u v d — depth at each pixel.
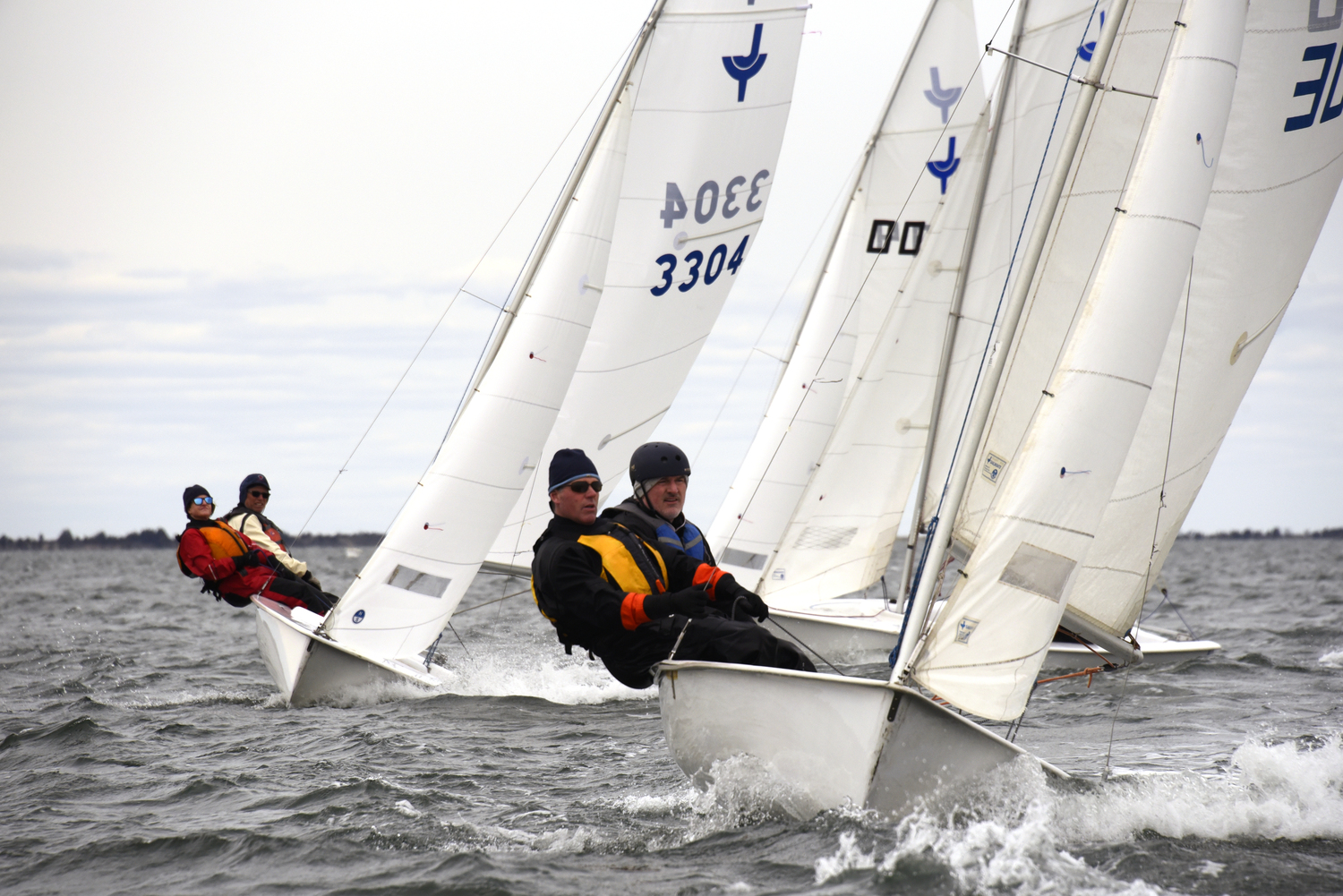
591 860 11.85
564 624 14.25
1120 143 17.30
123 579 117.12
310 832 13.16
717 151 32.16
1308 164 18.41
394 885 11.23
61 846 13.02
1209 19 13.11
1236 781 14.45
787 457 34.28
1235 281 18.44
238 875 11.80
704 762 13.63
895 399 34.00
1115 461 12.74
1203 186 13.00
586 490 14.35
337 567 143.50
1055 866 10.94
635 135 31.53
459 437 26.00
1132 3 17.16
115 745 19.23
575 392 31.69
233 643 40.44
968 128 34.31
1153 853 11.46
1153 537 18.94
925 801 12.47
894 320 33.66
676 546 14.34
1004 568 12.72
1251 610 52.03
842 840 11.80
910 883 10.63
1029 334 18.06
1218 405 18.91
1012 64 27.89
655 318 32.12
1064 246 17.75
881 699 12.11
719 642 13.66
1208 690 24.94
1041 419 12.92
